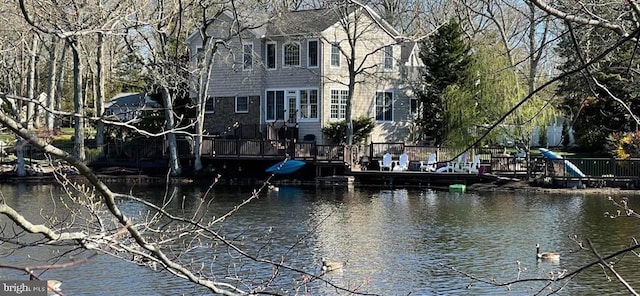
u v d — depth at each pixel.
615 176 36.47
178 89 30.44
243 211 28.61
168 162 42.34
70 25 9.21
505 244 21.95
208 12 37.16
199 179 40.75
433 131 45.12
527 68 40.00
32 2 8.45
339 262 18.81
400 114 48.66
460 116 39.44
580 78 5.99
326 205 30.91
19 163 38.44
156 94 42.38
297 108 46.31
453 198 33.91
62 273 16.64
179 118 8.27
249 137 46.03
